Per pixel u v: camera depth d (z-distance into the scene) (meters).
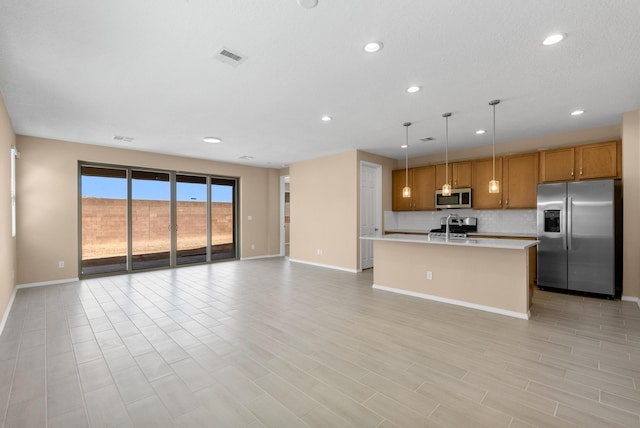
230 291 4.48
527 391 1.95
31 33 2.13
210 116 3.93
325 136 4.94
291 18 2.00
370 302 3.90
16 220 4.61
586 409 1.77
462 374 2.16
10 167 3.91
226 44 2.30
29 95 3.20
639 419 1.68
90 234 5.52
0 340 2.76
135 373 2.20
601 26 2.06
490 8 1.89
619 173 4.11
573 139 4.70
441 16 1.98
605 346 2.60
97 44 2.28
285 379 2.11
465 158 5.89
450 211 6.17
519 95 3.29
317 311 3.55
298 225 7.12
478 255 3.63
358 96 3.31
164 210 6.40
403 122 4.20
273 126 4.37
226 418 1.71
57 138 4.93
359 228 5.98
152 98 3.32
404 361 2.36
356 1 1.84
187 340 2.76
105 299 4.07
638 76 2.83
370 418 1.71
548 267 4.37
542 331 2.93
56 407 1.81
